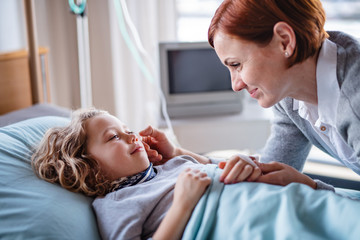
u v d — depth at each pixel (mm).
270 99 1039
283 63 980
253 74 992
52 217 1036
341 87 964
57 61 2918
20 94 2152
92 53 2932
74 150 1240
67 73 2961
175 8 2781
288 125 1329
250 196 1034
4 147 1215
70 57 2971
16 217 1011
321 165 2822
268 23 939
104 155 1226
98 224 1119
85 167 1208
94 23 2887
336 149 1146
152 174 1264
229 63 1025
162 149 1413
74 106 3043
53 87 2928
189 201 1030
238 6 956
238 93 2465
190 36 2918
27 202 1054
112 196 1155
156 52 2422
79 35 2279
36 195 1085
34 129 1396
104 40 2918
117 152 1217
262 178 1116
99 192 1209
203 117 2447
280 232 923
